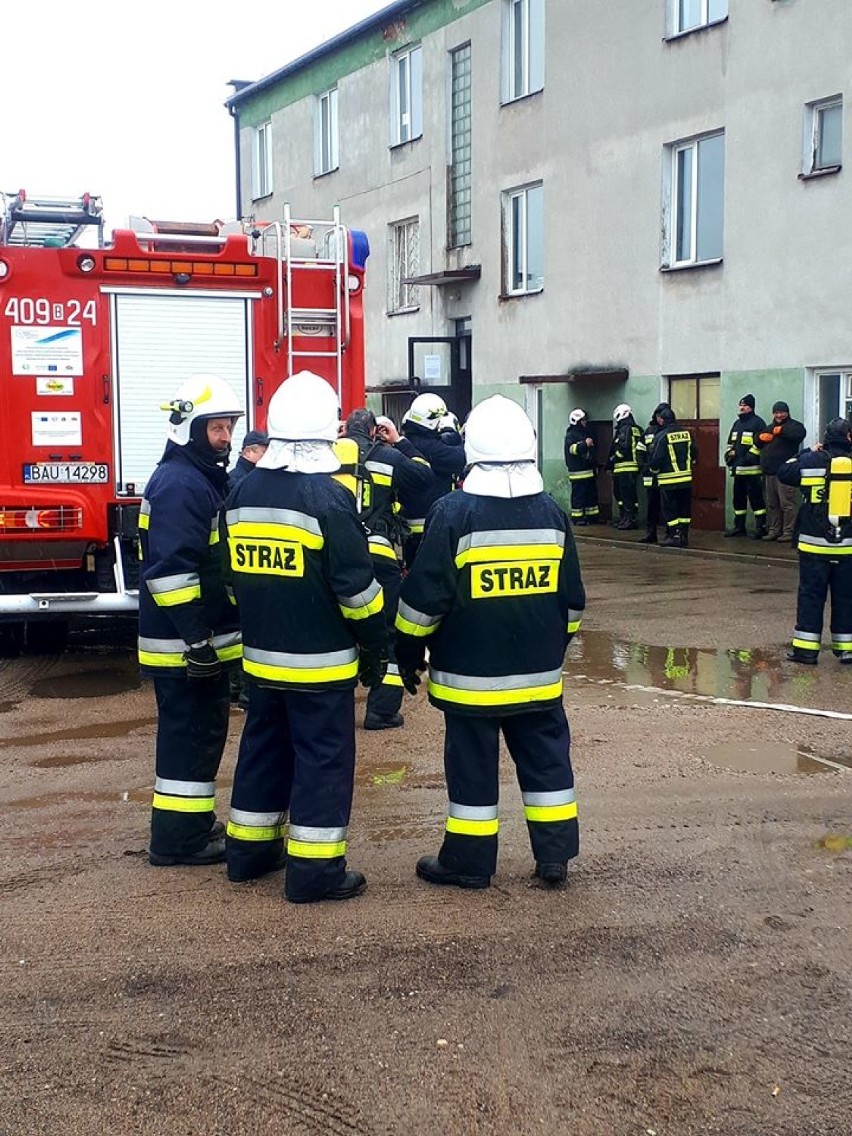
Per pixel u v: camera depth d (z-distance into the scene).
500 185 20.97
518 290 21.17
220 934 4.24
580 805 5.61
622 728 6.97
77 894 4.62
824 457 8.50
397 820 5.46
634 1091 3.30
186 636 4.53
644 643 9.57
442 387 22.62
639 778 6.02
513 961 4.04
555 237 19.73
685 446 15.90
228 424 4.78
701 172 17.19
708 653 9.16
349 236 8.92
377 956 4.07
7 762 6.43
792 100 15.39
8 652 9.46
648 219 17.81
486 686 4.49
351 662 4.49
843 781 5.96
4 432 8.18
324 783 4.47
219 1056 3.47
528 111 20.12
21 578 8.53
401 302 24.56
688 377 17.61
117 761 6.44
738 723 7.06
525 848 5.09
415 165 23.30
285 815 4.78
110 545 8.55
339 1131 3.13
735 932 4.25
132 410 8.44
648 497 16.36
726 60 16.30
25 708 7.63
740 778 6.02
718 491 17.19
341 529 4.31
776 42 15.52
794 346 15.67
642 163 17.84
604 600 11.75
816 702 7.59
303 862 4.46
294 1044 3.53
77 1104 3.24
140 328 8.43
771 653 9.14
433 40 22.42
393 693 7.02
